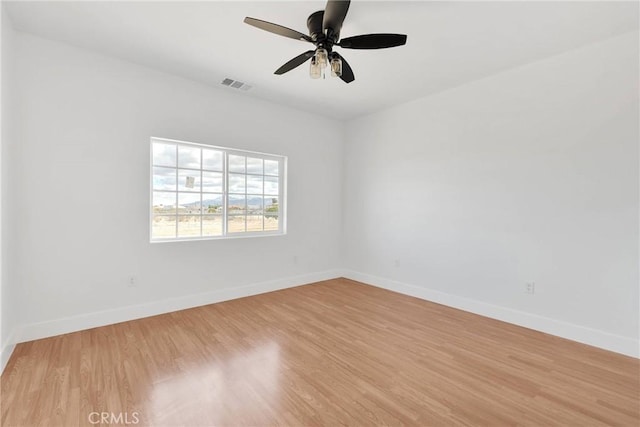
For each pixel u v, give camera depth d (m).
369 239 4.58
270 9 2.16
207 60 2.92
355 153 4.79
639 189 2.39
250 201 4.03
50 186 2.60
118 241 2.95
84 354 2.32
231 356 2.33
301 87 3.55
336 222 4.92
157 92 3.14
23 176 2.48
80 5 2.12
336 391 1.91
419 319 3.16
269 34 2.48
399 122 4.14
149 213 3.12
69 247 2.70
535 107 2.91
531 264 2.96
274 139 4.11
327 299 3.80
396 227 4.20
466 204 3.45
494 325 3.02
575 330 2.68
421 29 2.36
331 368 2.18
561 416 1.71
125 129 2.96
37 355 2.29
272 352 2.41
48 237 2.60
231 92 3.68
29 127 2.50
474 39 2.50
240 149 3.78
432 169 3.77
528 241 2.98
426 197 3.84
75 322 2.73
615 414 1.73
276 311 3.34
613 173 2.51
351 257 4.87
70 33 2.49
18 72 2.44
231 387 1.94
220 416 1.67
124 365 2.18
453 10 2.13
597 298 2.58
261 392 1.89
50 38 2.56
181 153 3.45
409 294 4.02
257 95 3.82
